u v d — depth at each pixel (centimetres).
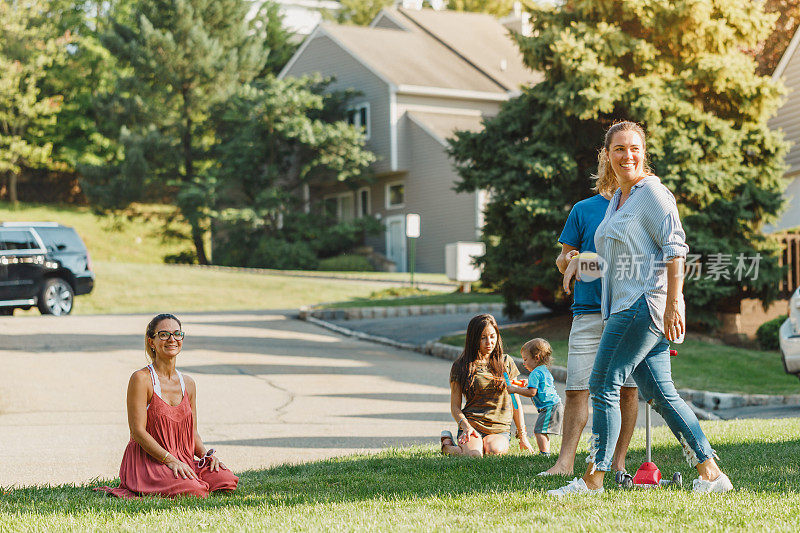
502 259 1919
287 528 475
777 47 2697
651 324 526
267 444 889
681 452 727
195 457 640
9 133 5072
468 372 775
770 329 1772
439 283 3388
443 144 3947
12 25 4847
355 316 2375
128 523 501
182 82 4572
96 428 993
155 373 618
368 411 1135
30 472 749
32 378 1327
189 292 3089
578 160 1897
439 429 995
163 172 4666
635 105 1741
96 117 5284
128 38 4644
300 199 4288
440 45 4659
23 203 5219
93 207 4712
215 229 4512
